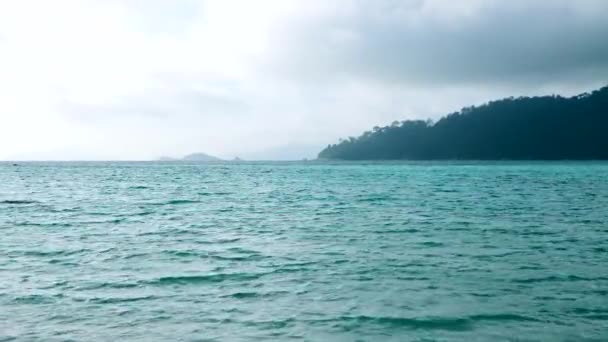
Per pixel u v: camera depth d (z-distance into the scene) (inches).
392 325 419.5
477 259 691.4
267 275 593.9
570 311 455.8
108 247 784.3
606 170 5595.5
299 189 2432.3
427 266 645.9
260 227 1035.3
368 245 809.5
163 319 432.5
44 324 418.9
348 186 2689.5
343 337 393.1
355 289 531.5
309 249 771.4
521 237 893.8
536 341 384.2
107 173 4719.5
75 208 1430.9
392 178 3774.6
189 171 5536.4
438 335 397.4
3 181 3110.2
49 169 5979.3
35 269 623.2
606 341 383.6
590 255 721.6
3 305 469.7
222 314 447.2
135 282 558.3
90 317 436.8
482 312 453.1
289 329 409.4
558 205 1540.4
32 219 1156.5
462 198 1836.9
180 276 587.2
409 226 1049.5
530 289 532.1
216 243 828.0
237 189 2425.0
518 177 3895.2
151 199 1787.6
